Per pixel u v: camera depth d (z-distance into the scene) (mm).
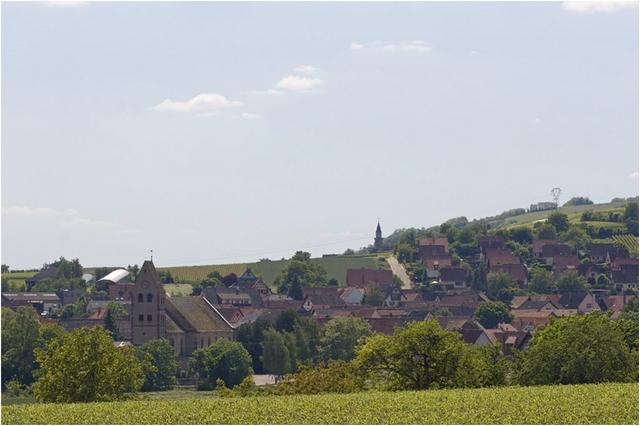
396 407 143250
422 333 182250
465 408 141250
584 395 151375
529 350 198250
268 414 139875
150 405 150125
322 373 187875
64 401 176750
